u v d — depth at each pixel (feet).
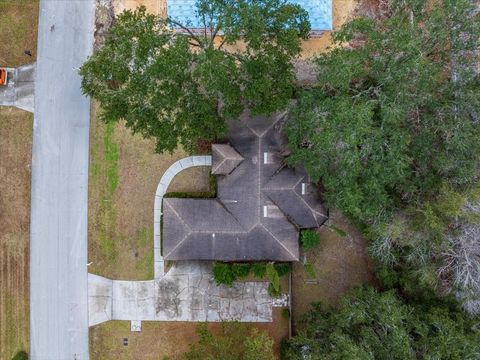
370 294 71.72
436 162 65.16
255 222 76.59
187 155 83.66
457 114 63.46
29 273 83.66
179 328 83.51
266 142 77.61
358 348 61.82
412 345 64.34
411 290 73.31
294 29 61.16
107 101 64.08
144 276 83.56
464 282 66.85
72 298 83.66
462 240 65.36
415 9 63.41
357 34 75.87
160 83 66.44
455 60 64.18
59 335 83.66
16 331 83.46
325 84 66.08
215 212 77.71
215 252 77.46
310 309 83.05
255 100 65.05
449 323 64.44
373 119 63.93
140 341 83.41
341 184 67.00
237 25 58.80
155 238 83.56
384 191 66.74
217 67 58.13
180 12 80.79
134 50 60.64
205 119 64.54
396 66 58.70
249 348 70.03
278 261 80.28
